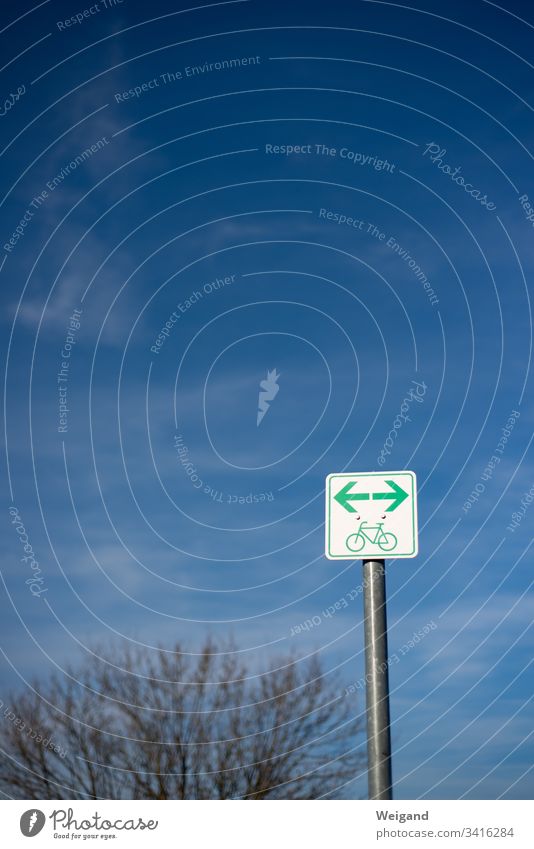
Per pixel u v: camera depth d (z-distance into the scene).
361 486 6.98
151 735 14.62
